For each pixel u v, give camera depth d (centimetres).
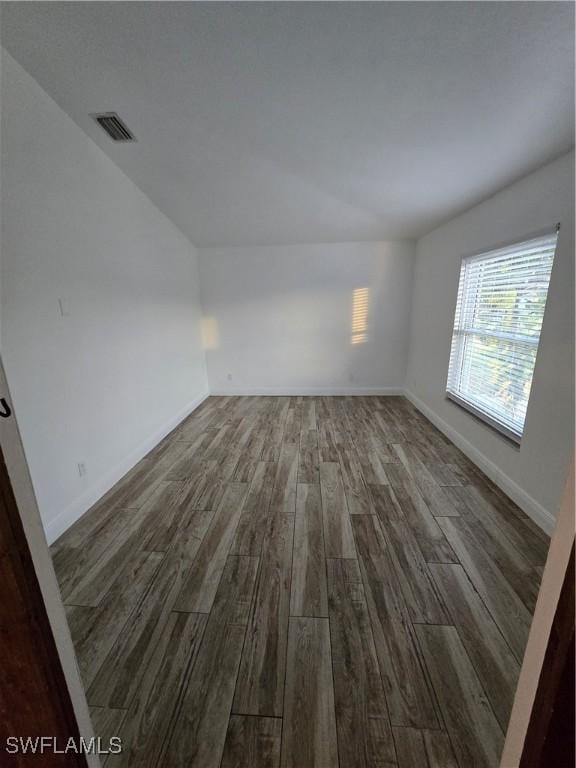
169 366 363
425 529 192
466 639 126
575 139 169
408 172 246
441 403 350
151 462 288
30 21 138
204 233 405
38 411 182
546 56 134
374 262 449
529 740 62
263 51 148
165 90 177
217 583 156
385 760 92
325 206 325
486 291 271
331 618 136
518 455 214
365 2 123
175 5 129
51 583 62
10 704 56
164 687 112
